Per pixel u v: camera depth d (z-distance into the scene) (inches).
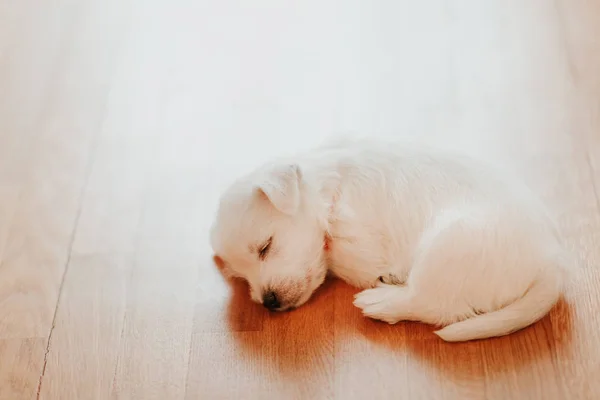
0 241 43.2
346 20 49.4
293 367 38.3
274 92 46.8
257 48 48.9
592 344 37.1
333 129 44.8
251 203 38.5
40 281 41.8
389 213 38.7
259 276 38.9
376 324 38.7
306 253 38.9
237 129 45.6
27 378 39.3
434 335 38.1
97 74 49.0
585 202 40.6
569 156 42.1
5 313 41.1
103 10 52.1
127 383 38.7
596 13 47.1
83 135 46.5
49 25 51.6
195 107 46.8
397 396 37.0
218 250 39.3
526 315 36.7
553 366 36.9
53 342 40.1
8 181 45.2
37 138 46.6
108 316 40.5
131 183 44.4
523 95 44.6
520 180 40.3
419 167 38.6
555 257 36.8
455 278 36.8
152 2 52.1
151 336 39.8
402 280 39.0
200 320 39.9
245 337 39.2
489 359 37.3
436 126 44.2
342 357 38.2
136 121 46.7
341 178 39.4
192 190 43.8
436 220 37.6
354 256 39.1
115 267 41.9
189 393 38.1
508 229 36.7
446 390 36.9
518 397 36.4
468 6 48.8
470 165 38.5
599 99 43.8
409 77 46.3
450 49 47.1
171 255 41.9
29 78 49.2
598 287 38.3
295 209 37.9
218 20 50.6
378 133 44.2
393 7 49.6
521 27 47.3
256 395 37.8
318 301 39.7
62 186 44.7
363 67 47.1
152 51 49.7
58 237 43.1
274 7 50.8
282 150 44.4
